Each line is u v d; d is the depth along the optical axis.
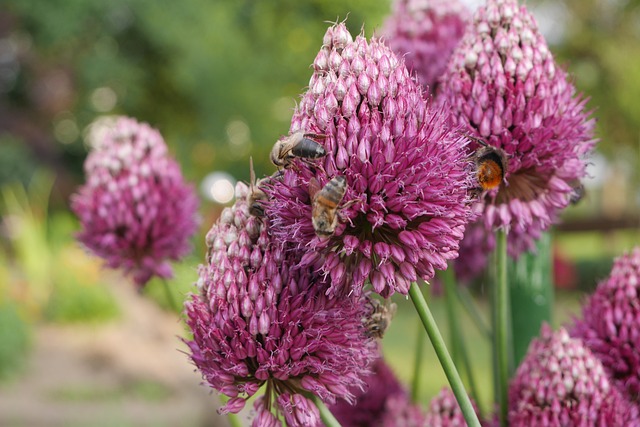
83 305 1.58
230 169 3.08
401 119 0.24
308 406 0.26
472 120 0.28
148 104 2.92
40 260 1.71
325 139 0.24
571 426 0.28
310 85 0.25
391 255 0.25
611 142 2.31
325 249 0.25
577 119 0.28
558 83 0.28
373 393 0.34
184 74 2.58
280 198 0.25
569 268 1.49
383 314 0.27
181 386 1.22
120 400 1.13
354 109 0.24
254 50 2.75
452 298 0.35
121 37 2.71
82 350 1.38
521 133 0.28
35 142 2.68
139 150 0.40
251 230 0.26
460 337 0.35
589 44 2.25
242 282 0.26
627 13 2.26
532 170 0.28
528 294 0.35
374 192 0.24
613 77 2.24
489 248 0.32
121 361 1.32
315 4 2.79
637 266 0.30
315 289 0.26
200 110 2.69
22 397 1.11
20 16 2.54
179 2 2.64
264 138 2.71
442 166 0.24
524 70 0.28
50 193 2.66
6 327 1.27
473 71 0.28
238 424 0.30
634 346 0.29
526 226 0.29
